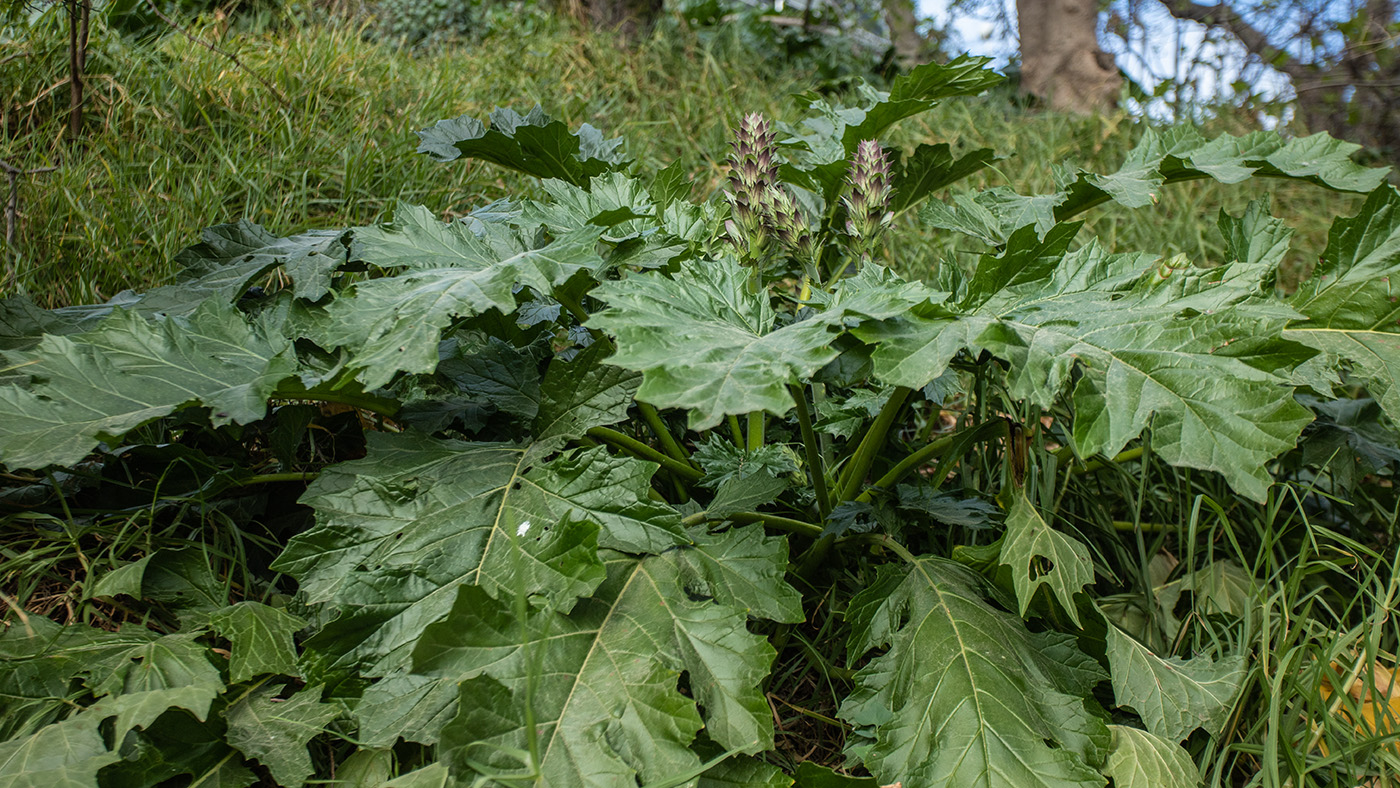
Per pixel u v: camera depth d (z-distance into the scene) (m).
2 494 1.48
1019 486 1.48
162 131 2.74
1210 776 1.36
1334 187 1.71
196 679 1.14
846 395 1.92
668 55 5.18
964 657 1.23
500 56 4.66
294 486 1.62
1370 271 1.41
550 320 1.75
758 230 1.66
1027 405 1.68
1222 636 1.58
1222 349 1.06
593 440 1.56
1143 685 1.29
